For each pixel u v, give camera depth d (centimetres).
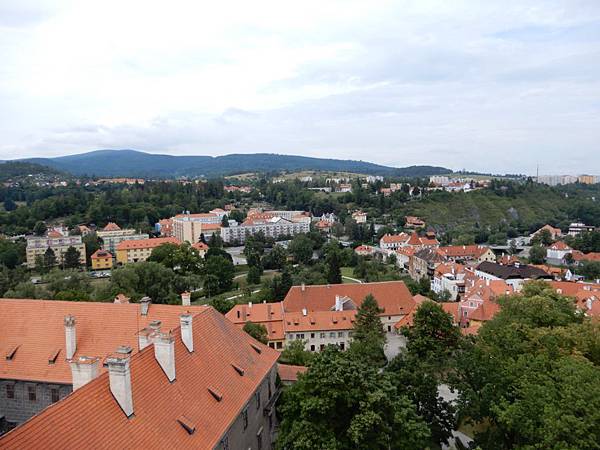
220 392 3847
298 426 3750
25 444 2306
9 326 4928
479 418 4681
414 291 13812
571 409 3562
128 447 2755
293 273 17262
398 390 4944
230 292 15975
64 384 4475
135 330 4800
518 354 5262
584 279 17850
